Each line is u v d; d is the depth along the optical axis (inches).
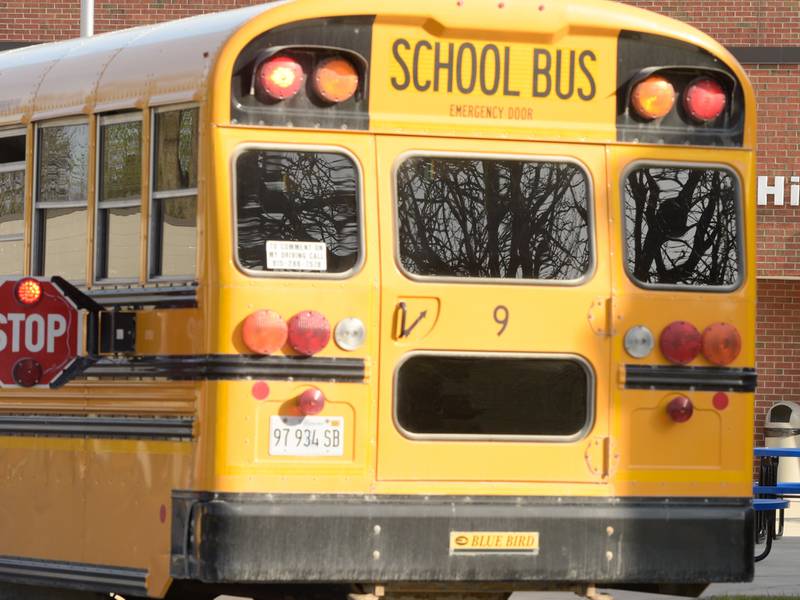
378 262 430.9
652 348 453.1
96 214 461.7
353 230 430.3
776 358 1214.3
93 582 455.2
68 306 455.2
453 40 440.1
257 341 417.1
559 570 439.2
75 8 1231.5
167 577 427.8
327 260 427.2
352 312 427.5
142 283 444.1
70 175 473.1
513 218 443.5
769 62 1197.7
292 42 426.9
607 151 452.1
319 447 422.9
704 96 458.3
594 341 447.5
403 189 435.8
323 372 423.5
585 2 448.5
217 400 417.1
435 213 437.4
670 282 456.4
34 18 1233.4
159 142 442.0
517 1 441.7
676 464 454.0
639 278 454.0
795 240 1192.8
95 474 457.1
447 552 430.0
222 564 411.2
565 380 446.3
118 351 446.9
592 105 450.9
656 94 453.1
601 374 447.8
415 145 437.1
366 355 428.1
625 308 450.6
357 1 430.9
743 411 460.8
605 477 446.9
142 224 445.4
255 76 424.2
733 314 460.4
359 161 432.1
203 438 419.2
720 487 457.4
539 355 442.6
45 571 472.1
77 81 472.1
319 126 429.4
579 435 445.4
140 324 443.2
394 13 433.1
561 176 448.5
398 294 431.8
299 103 428.1
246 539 412.8
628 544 445.7
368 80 433.7
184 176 433.7
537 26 443.2
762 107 1198.9
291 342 420.8
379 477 428.1
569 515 440.5
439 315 435.2
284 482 419.5
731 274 461.7
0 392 491.5
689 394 455.2
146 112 445.4
